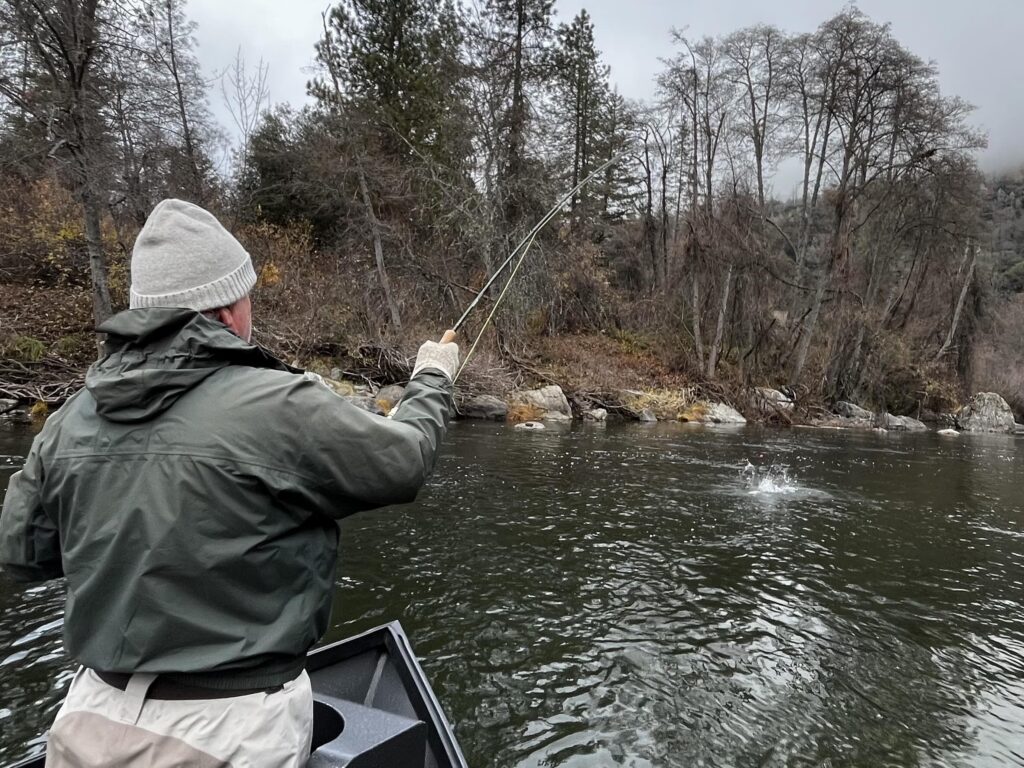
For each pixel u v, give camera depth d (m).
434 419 1.50
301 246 19.19
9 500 1.28
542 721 3.33
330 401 1.22
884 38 22.94
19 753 2.95
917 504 8.77
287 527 1.17
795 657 4.14
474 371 16.53
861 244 27.22
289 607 1.19
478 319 18.50
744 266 22.25
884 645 4.36
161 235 1.28
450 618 4.46
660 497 8.31
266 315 15.91
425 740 1.88
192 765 1.09
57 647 3.88
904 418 23.09
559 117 23.22
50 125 10.95
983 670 4.07
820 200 27.66
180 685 1.12
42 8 10.59
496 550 5.89
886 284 27.70
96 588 1.11
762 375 22.94
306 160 18.77
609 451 11.93
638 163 29.11
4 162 11.96
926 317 26.97
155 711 1.11
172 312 1.17
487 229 17.98
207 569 1.10
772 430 18.25
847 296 23.77
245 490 1.12
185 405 1.15
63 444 1.19
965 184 24.73
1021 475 11.76
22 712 3.25
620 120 27.17
